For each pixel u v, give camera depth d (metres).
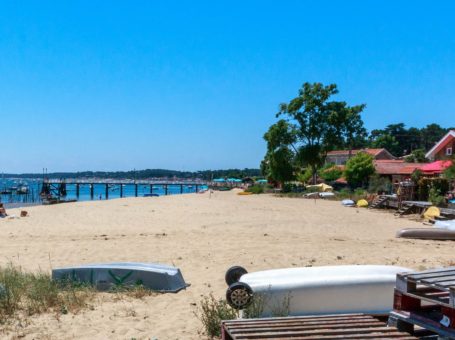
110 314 7.70
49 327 7.04
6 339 6.51
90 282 9.50
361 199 37.53
